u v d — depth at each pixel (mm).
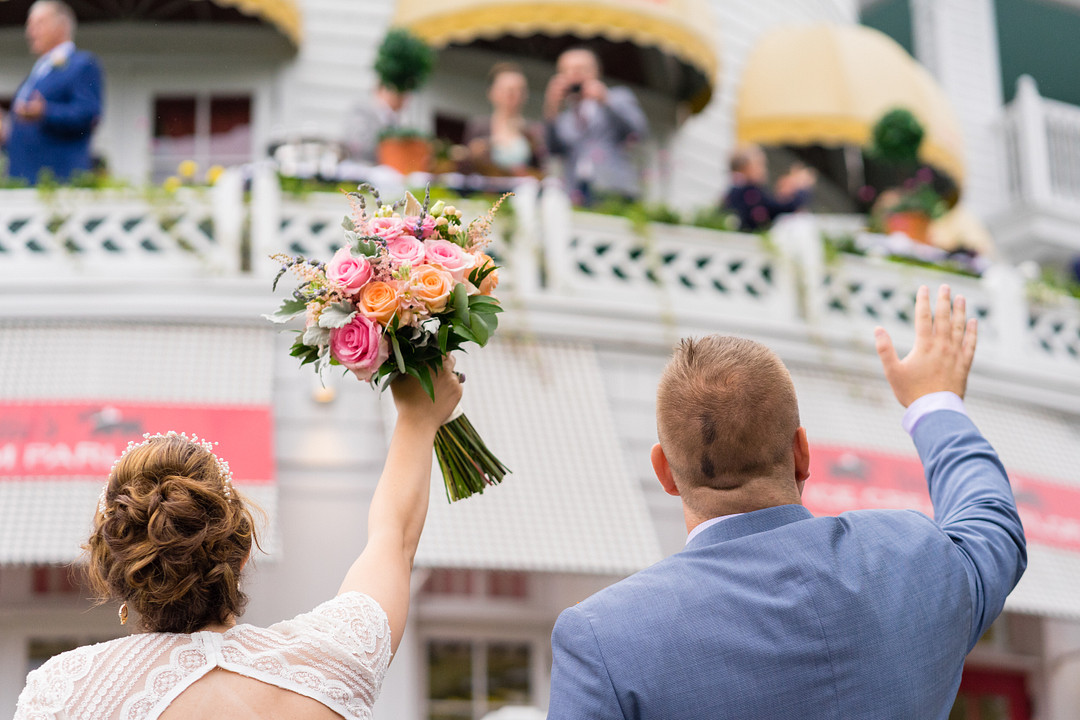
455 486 2770
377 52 10578
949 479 2404
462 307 2535
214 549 2164
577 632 2016
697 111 14000
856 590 2027
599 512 8727
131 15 12578
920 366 2584
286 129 12609
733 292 9945
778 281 10070
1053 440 10727
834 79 14836
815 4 16812
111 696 2006
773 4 15938
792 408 2215
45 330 8570
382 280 2537
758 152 11148
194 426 8172
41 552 7527
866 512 2184
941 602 2061
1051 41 20688
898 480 9516
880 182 15617
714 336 2291
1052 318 11258
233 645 2092
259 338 8734
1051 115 18578
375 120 10305
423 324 2502
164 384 8359
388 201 9188
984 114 18891
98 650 2076
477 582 9227
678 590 2045
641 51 13570
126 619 2254
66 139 9469
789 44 15180
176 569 2109
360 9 13102
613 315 9461
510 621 9227
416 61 10391
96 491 7812
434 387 2555
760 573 2051
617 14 12398
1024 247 17969
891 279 10469
